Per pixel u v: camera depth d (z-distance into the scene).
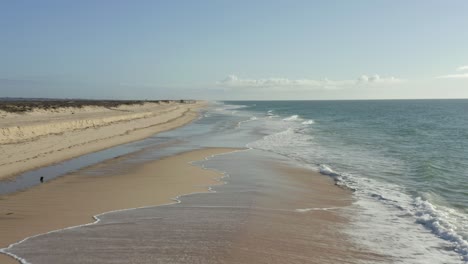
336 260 8.01
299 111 105.56
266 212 11.23
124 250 8.12
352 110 110.69
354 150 25.80
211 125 49.22
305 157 22.75
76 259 7.65
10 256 7.79
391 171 18.30
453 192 14.36
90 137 28.80
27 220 10.26
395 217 11.23
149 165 19.42
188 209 11.43
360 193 14.14
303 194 13.83
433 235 9.74
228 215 10.78
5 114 41.91
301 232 9.62
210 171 18.00
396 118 67.69
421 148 26.84
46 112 49.81
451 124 51.88
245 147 27.44
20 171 17.23
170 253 7.98
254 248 8.35
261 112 97.31
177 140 31.70
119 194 13.31
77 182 15.29
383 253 8.53
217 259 7.69
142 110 72.19
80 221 10.20
